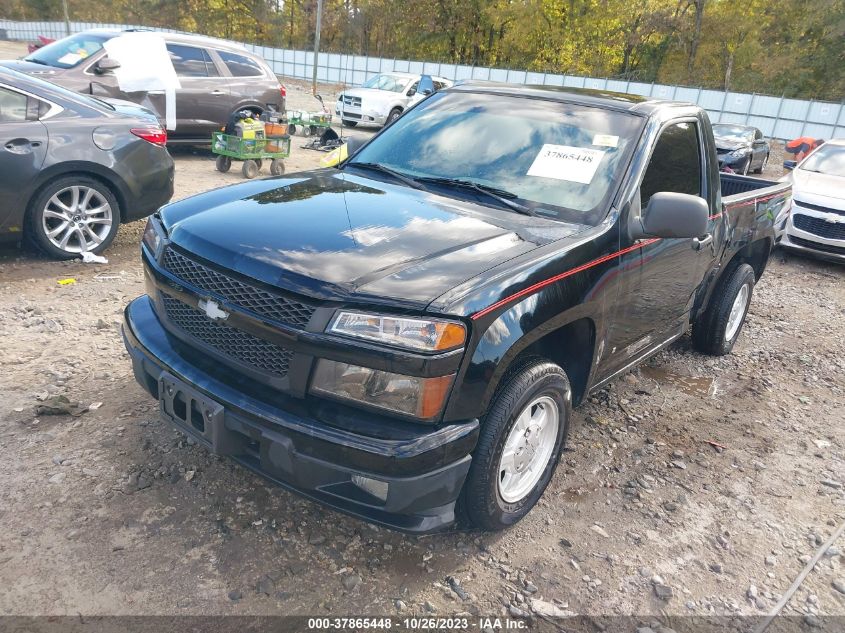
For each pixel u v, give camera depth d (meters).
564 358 3.34
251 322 2.46
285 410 2.41
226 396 2.49
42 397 3.67
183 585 2.56
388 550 2.88
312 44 58.44
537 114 3.77
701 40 53.06
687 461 3.92
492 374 2.49
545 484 3.17
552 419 3.10
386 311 2.33
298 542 2.85
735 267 5.33
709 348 5.48
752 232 5.16
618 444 4.02
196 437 2.63
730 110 34.06
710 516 3.42
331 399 2.39
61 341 4.38
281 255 2.52
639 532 3.23
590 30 47.50
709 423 4.43
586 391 3.40
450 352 2.35
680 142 3.96
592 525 3.23
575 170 3.41
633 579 2.90
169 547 2.73
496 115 3.83
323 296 2.35
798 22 52.12
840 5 49.69
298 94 32.53
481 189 3.38
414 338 2.31
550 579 2.84
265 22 59.81
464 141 3.73
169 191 6.47
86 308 4.96
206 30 61.19
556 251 2.86
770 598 2.89
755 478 3.83
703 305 4.97
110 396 3.77
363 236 2.70
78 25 55.78
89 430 3.43
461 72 39.22
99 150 5.80
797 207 9.38
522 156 3.55
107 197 5.97
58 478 3.05
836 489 3.81
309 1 57.66
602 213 3.24
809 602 2.90
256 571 2.67
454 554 2.91
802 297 7.86
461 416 2.45
